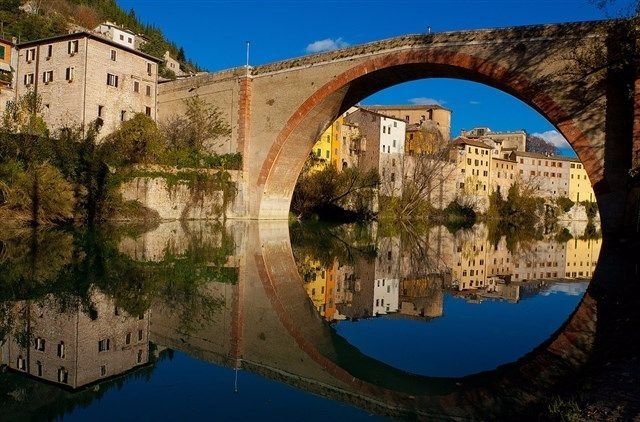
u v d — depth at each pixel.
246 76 48.03
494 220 96.75
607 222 29.70
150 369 9.65
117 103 54.03
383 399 8.91
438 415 8.23
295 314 15.10
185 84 54.41
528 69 32.78
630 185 28.27
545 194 125.31
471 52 35.09
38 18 75.31
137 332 11.85
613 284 20.44
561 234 68.69
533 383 9.52
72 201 36.34
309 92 44.06
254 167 48.25
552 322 14.76
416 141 96.38
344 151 86.94
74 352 10.27
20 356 9.88
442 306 17.50
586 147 30.47
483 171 110.12
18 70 55.03
